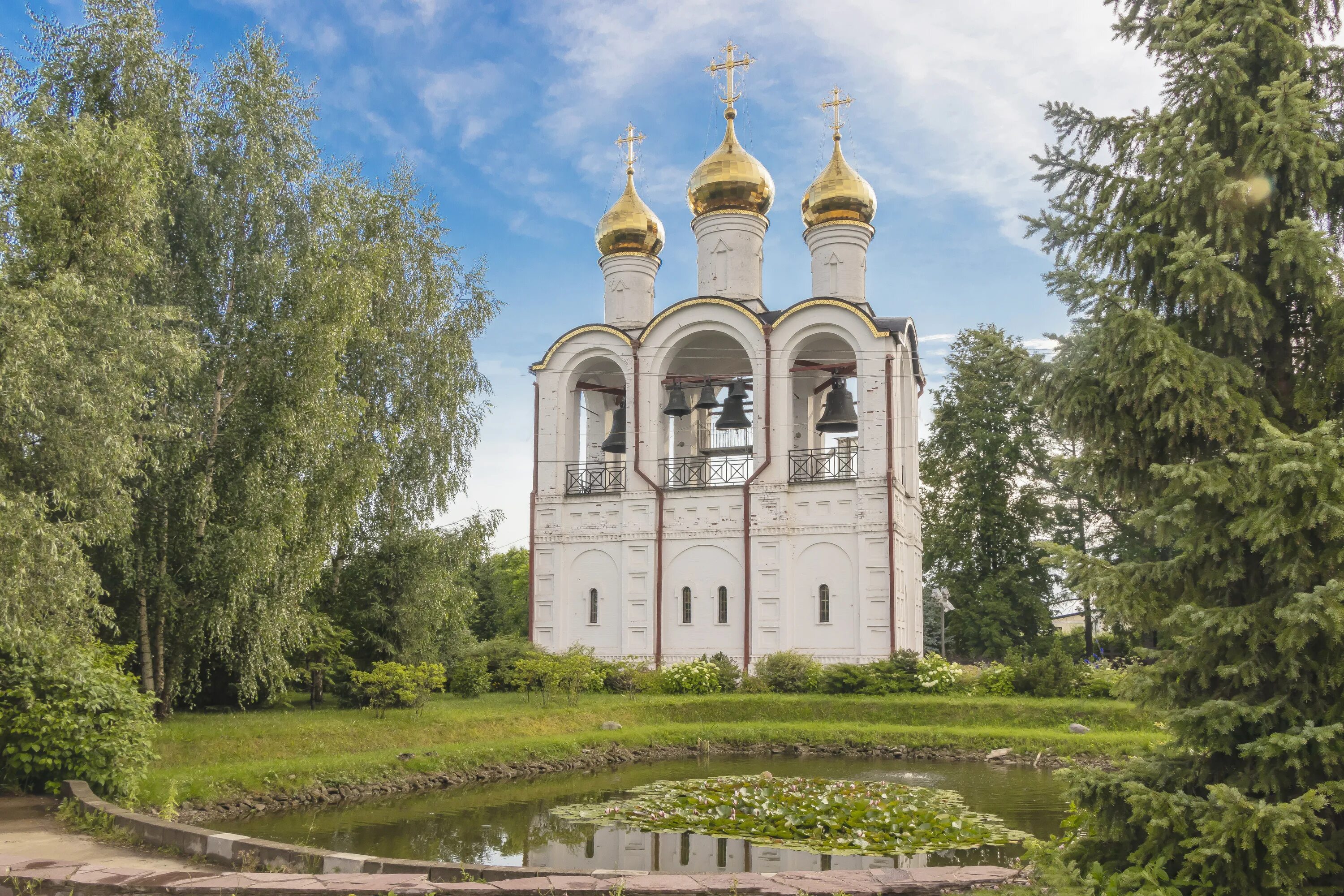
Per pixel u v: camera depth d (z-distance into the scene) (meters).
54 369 15.70
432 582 29.52
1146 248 9.00
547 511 40.72
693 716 30.58
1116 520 44.09
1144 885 7.52
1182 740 8.05
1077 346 9.05
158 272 20.61
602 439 44.81
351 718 24.02
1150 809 7.71
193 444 20.69
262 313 22.73
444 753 21.64
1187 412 8.37
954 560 47.09
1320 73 8.99
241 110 22.95
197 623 21.36
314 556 22.88
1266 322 8.69
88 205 16.91
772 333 38.38
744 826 15.77
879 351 37.00
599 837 15.51
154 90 21.08
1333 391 8.70
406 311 31.73
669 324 39.78
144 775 15.20
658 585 38.34
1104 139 9.73
